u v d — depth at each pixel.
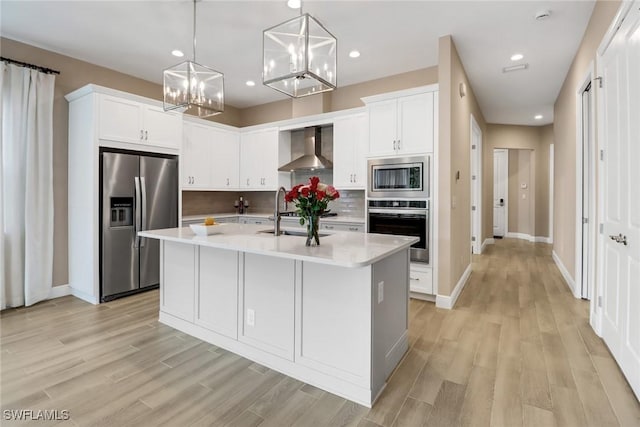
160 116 4.14
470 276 4.80
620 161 2.26
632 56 2.03
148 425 1.72
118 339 2.73
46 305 3.53
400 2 2.85
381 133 3.96
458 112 3.84
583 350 2.52
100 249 3.61
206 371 2.26
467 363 2.35
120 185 3.72
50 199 3.65
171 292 2.99
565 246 4.64
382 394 1.99
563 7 2.89
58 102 3.79
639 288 1.94
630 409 1.83
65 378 2.15
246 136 5.66
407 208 3.79
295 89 2.64
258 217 5.52
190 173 4.87
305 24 2.18
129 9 2.96
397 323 2.34
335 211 5.20
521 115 6.67
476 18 3.09
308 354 2.14
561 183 5.00
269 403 1.91
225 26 3.27
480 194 6.44
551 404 1.88
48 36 3.43
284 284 2.24
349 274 1.97
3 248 3.33
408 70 4.38
